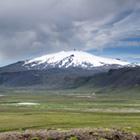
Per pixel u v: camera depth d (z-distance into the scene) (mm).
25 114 176125
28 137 48781
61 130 54188
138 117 162750
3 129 101562
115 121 133875
